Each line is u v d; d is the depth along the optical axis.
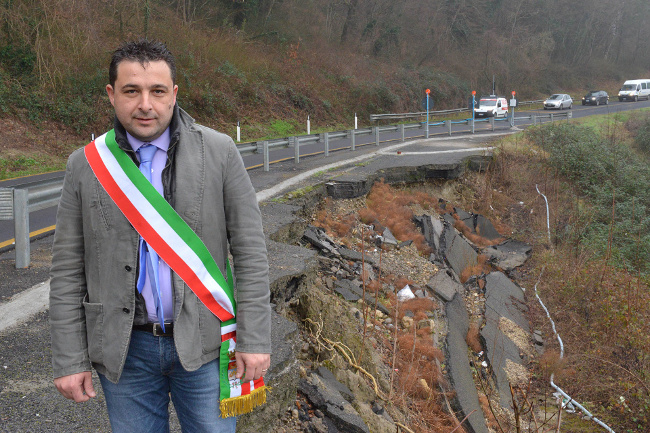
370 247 10.80
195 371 2.06
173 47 24.16
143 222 1.95
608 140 23.17
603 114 37.31
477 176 16.89
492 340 9.30
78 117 18.19
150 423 2.14
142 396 2.09
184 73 23.17
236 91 26.34
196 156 2.03
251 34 32.53
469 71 47.66
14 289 5.62
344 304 7.84
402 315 8.61
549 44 55.66
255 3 32.00
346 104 33.91
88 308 2.03
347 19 40.38
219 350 2.10
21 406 3.51
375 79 37.38
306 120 29.34
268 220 8.45
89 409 3.55
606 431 7.47
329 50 37.12
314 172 13.21
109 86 1.98
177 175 2.00
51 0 18.17
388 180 14.01
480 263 12.77
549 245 14.36
